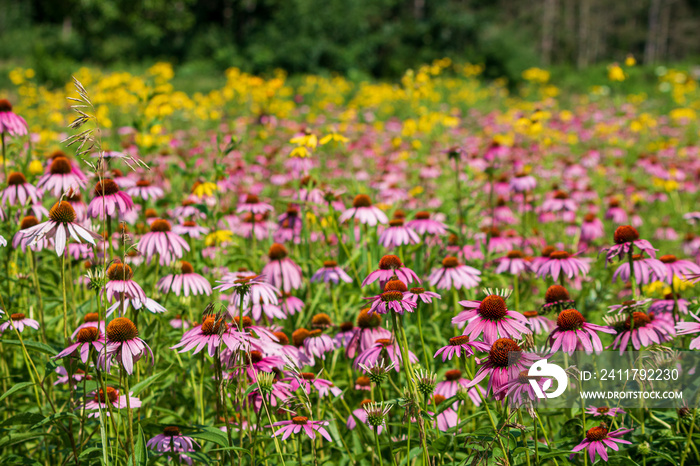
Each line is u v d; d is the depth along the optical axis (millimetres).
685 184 8688
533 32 53062
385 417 2621
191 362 3338
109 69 28828
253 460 2576
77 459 2615
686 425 2793
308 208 5047
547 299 3320
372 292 4457
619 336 2816
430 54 34781
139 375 3172
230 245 5098
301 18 34188
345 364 3771
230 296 4102
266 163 8273
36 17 44688
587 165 10000
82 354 2566
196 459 2623
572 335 2398
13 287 3893
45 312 3682
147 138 6387
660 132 13562
